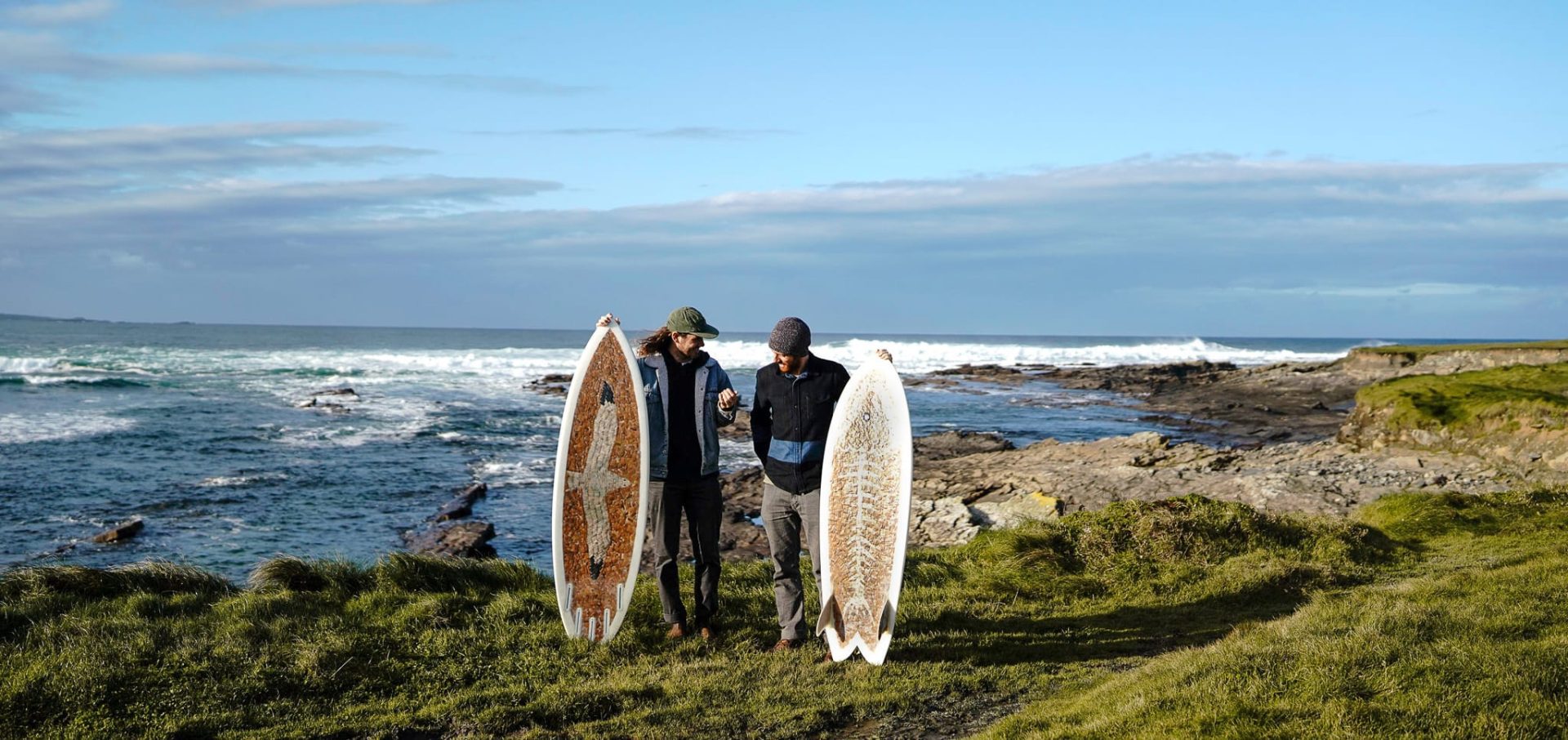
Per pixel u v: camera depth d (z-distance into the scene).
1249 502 15.61
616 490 5.95
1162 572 8.15
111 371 45.91
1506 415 17.81
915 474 20.61
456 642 5.75
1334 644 4.84
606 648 5.78
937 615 6.75
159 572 6.68
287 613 6.02
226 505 17.12
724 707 4.97
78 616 5.72
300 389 40.25
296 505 17.36
